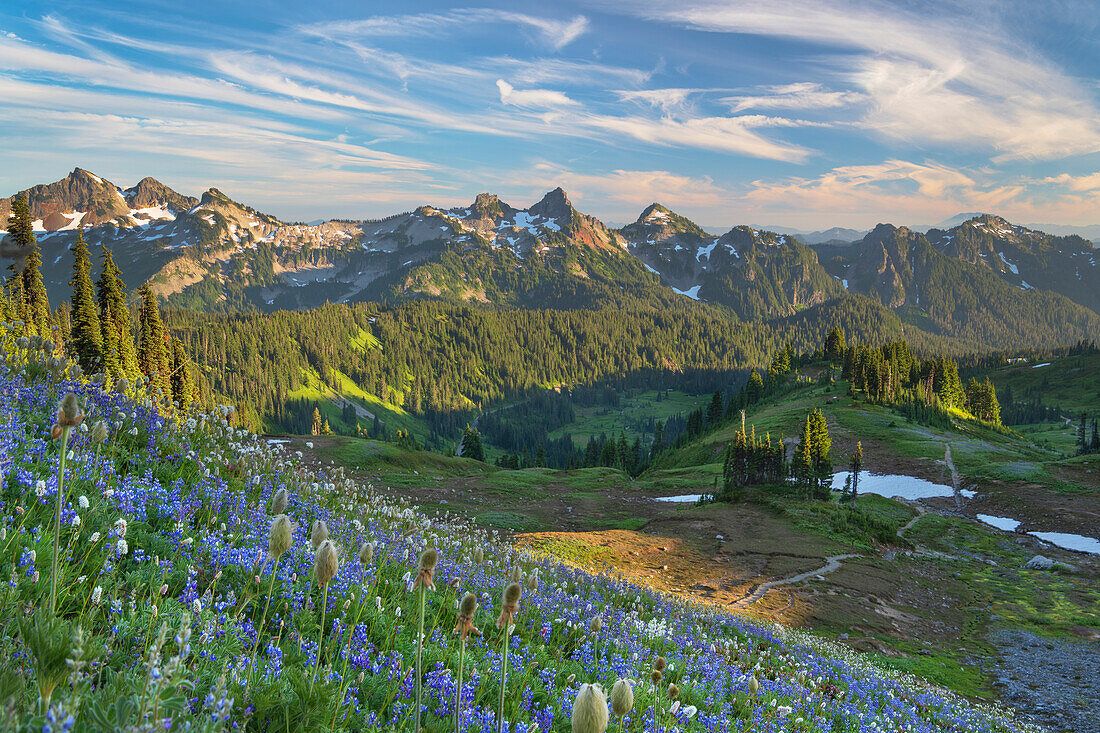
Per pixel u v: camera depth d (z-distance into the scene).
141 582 4.80
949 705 15.88
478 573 10.98
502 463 136.00
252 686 3.71
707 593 30.33
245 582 5.66
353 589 6.57
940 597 38.88
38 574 4.05
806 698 10.91
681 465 118.56
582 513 58.91
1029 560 54.75
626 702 2.55
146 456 8.20
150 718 2.36
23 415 7.62
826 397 146.62
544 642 8.57
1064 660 27.02
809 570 38.50
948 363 165.75
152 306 70.00
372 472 61.09
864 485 90.62
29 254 52.97
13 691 2.45
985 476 87.31
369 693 4.61
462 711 4.62
